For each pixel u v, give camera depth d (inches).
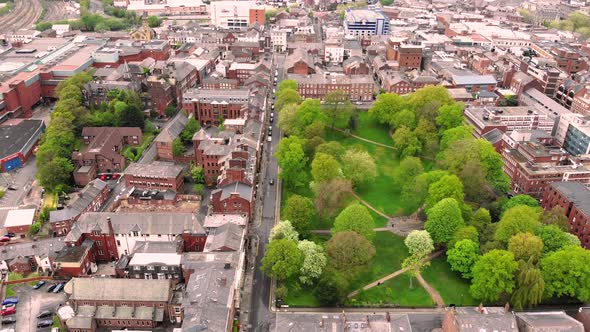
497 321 5315.0
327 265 6441.9
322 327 5177.2
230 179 7839.6
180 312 5841.5
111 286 5890.8
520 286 5999.0
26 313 6023.6
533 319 5452.8
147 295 5851.4
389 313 5836.6
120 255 7086.6
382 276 6776.6
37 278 6550.2
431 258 7135.8
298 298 6338.6
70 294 5890.8
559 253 6166.3
